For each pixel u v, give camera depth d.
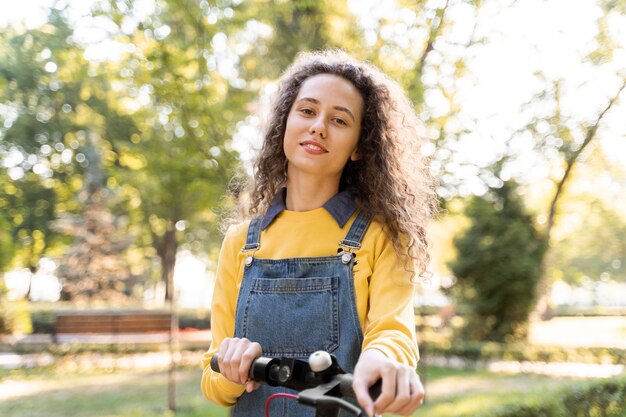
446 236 13.55
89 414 6.72
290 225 1.53
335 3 7.08
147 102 6.55
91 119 17.55
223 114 6.15
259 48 7.25
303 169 1.50
